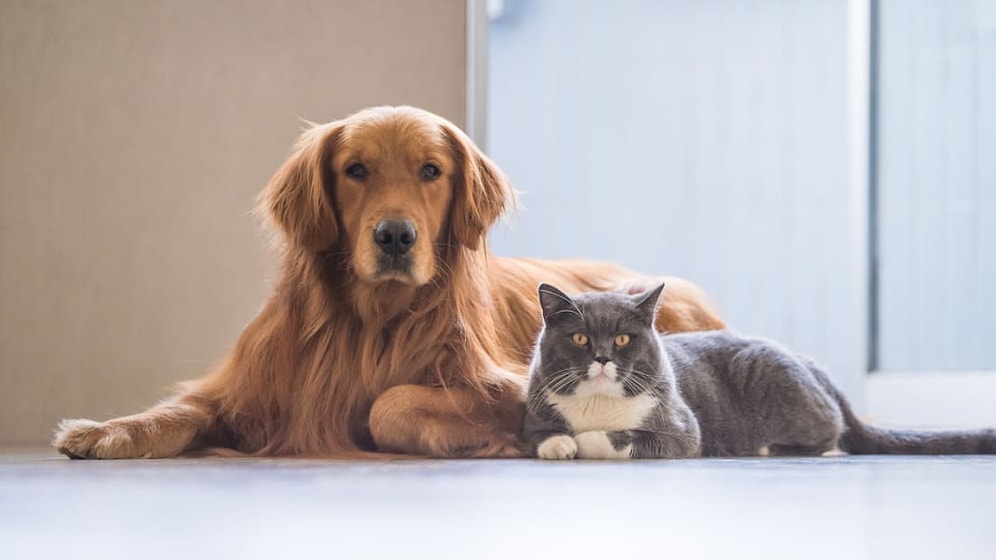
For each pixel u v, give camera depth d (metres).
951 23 5.74
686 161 6.41
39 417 4.84
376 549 1.35
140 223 4.81
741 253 6.38
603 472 2.40
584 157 6.42
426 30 4.68
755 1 6.31
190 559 1.28
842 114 6.23
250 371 3.16
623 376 2.87
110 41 4.81
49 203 4.84
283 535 1.46
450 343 3.13
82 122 4.82
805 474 2.39
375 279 2.98
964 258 5.77
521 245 6.39
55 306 4.84
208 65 4.76
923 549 1.38
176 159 4.79
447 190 3.15
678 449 2.93
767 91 6.32
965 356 5.78
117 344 4.82
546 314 2.97
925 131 5.79
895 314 5.84
